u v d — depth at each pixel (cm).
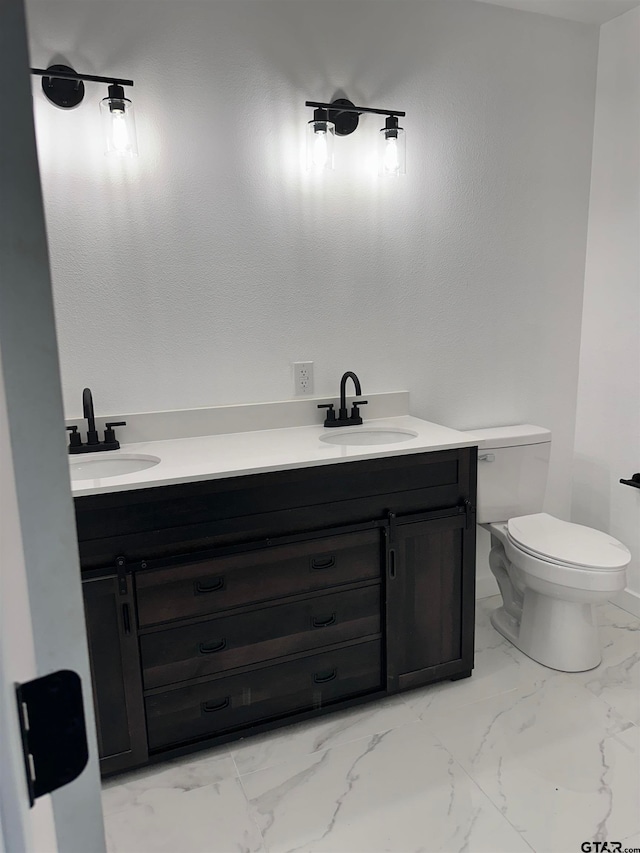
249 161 211
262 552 183
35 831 43
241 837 157
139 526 168
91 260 198
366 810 164
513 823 158
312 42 212
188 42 198
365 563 198
